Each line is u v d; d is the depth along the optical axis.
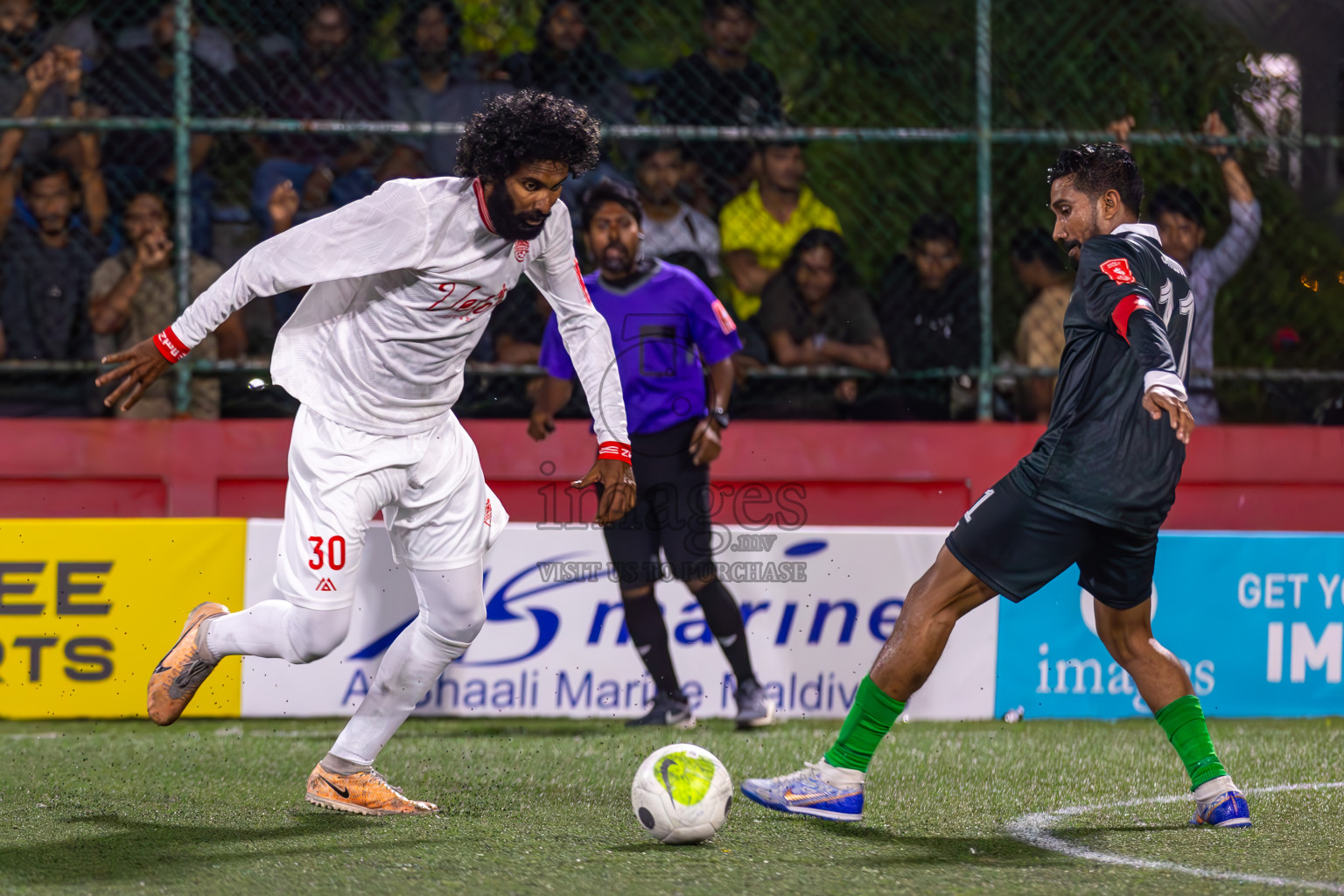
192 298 15.10
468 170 7.85
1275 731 12.82
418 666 8.91
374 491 8.36
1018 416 16.08
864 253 18.91
